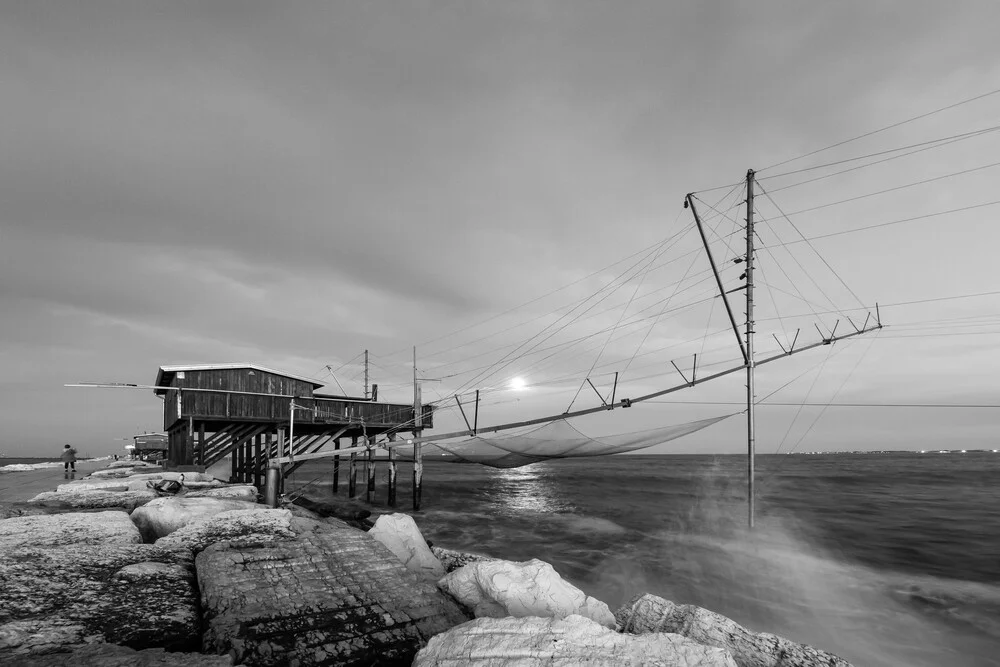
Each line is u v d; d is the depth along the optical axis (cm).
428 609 697
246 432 2936
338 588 727
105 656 438
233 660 510
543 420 1734
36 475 2938
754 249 1711
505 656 468
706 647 486
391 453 3503
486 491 4850
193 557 836
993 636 1130
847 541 2195
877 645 1088
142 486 1680
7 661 439
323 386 3256
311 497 3912
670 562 1712
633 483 5678
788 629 1171
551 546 2103
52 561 717
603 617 720
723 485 5300
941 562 1841
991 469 7819
